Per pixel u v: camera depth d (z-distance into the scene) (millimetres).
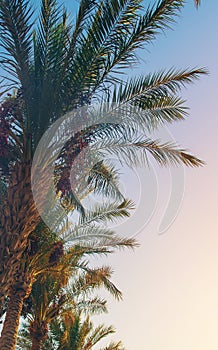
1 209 8492
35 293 14711
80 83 8719
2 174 8797
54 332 20969
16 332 9820
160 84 9219
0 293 8086
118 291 15930
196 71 9312
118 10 8469
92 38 8617
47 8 8977
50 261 10523
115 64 8891
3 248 8203
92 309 17438
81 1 8391
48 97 8578
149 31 8648
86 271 15055
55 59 8906
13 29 8547
